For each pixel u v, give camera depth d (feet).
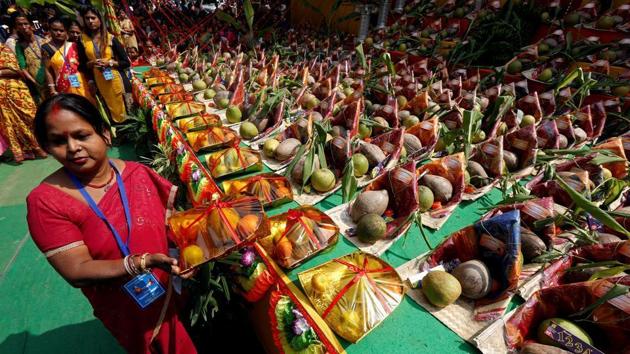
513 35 19.83
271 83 17.83
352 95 13.98
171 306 5.53
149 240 4.80
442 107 14.06
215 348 8.29
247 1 22.15
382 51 23.47
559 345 5.22
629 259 6.21
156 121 14.15
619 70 16.57
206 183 9.34
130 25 29.50
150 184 5.23
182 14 42.73
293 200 9.21
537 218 7.15
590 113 13.69
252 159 10.44
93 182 4.40
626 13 17.84
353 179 8.83
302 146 10.06
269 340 7.27
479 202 9.66
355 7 31.07
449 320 5.95
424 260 7.08
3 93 14.47
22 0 11.05
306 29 35.50
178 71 22.72
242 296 7.39
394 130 10.70
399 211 8.36
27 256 10.57
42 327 8.50
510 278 5.97
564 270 6.72
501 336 5.51
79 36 15.19
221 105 16.14
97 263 4.12
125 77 17.52
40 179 14.82
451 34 22.93
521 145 11.02
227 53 26.08
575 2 21.13
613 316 5.11
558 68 17.87
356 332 5.40
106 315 4.99
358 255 6.58
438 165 9.29
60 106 3.74
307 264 6.98
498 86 15.14
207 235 5.71
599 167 9.85
